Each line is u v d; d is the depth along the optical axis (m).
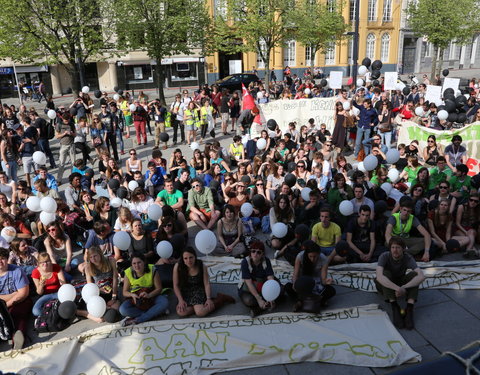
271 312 5.91
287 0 26.52
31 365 5.04
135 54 37.69
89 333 5.55
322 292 5.94
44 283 6.24
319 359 4.97
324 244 7.20
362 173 8.71
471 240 7.41
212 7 35.88
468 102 16.59
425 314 5.83
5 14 20.48
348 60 45.12
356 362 4.90
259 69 41.53
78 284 6.49
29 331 5.84
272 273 5.93
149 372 4.89
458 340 5.27
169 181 8.87
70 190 9.35
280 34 28.34
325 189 9.83
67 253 7.24
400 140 13.66
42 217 7.61
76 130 12.89
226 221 7.70
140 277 5.93
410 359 4.86
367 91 17.19
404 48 48.47
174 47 25.72
